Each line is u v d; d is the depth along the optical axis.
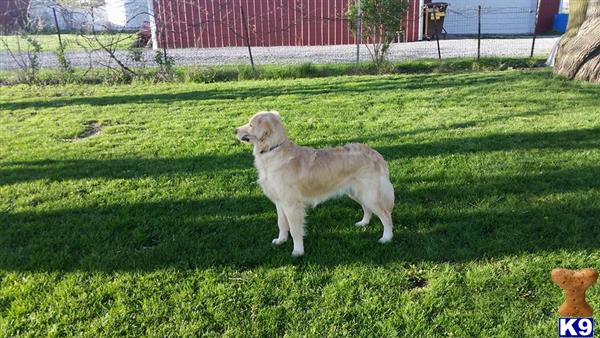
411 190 5.00
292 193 3.76
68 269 3.71
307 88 10.55
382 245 3.97
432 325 3.01
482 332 2.92
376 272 3.57
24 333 2.99
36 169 5.89
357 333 2.98
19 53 12.67
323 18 16.89
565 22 23.55
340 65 12.99
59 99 9.99
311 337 2.94
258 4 18.20
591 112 7.63
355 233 4.21
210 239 4.13
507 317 3.04
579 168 5.33
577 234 3.93
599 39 9.92
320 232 4.26
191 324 3.06
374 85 10.65
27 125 8.01
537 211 4.39
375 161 3.92
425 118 7.76
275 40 18.73
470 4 23.20
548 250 3.76
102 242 4.11
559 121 7.21
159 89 10.91
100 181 5.48
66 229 4.36
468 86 10.17
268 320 3.09
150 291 3.40
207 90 10.61
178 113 8.62
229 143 6.76
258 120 3.71
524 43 18.20
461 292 3.30
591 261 3.58
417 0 19.16
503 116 7.70
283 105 8.98
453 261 3.72
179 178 5.52
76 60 14.30
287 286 3.44
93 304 3.27
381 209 3.96
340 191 3.95
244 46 18.72
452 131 6.93
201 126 7.70
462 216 4.39
